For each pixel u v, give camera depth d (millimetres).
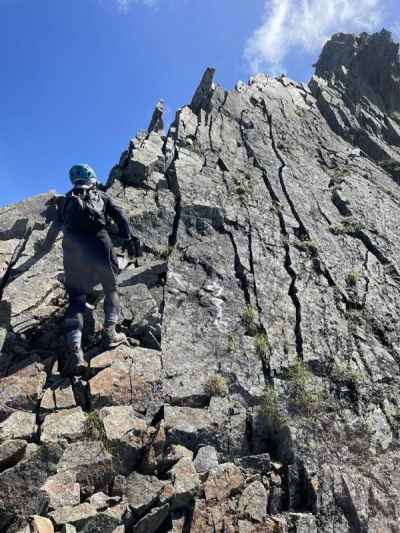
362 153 9625
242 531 2430
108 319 3203
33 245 4078
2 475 2230
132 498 2443
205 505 2479
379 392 3598
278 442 3041
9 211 4699
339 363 3707
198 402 3148
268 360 3557
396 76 14938
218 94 8969
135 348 3285
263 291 4273
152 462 2598
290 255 4875
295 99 11211
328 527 2625
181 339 3555
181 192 5402
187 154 6535
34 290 3588
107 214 3416
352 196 6613
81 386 2924
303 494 2770
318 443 3037
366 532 2650
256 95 10039
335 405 3375
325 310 4246
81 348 3188
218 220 5062
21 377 2883
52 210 4668
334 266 4898
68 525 2182
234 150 7301
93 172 3389
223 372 3377
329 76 14031
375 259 5320
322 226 5664
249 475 2734
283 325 3953
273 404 3184
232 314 3953
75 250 3117
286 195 6133
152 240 4645
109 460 2520
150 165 5820
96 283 3367
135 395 2982
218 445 2908
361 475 2945
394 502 2877
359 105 12383
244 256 4684
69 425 2631
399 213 6766
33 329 3314
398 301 4719
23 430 2568
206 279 4266
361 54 15305
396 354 4039
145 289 3801
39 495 2242
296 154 7949
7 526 2162
